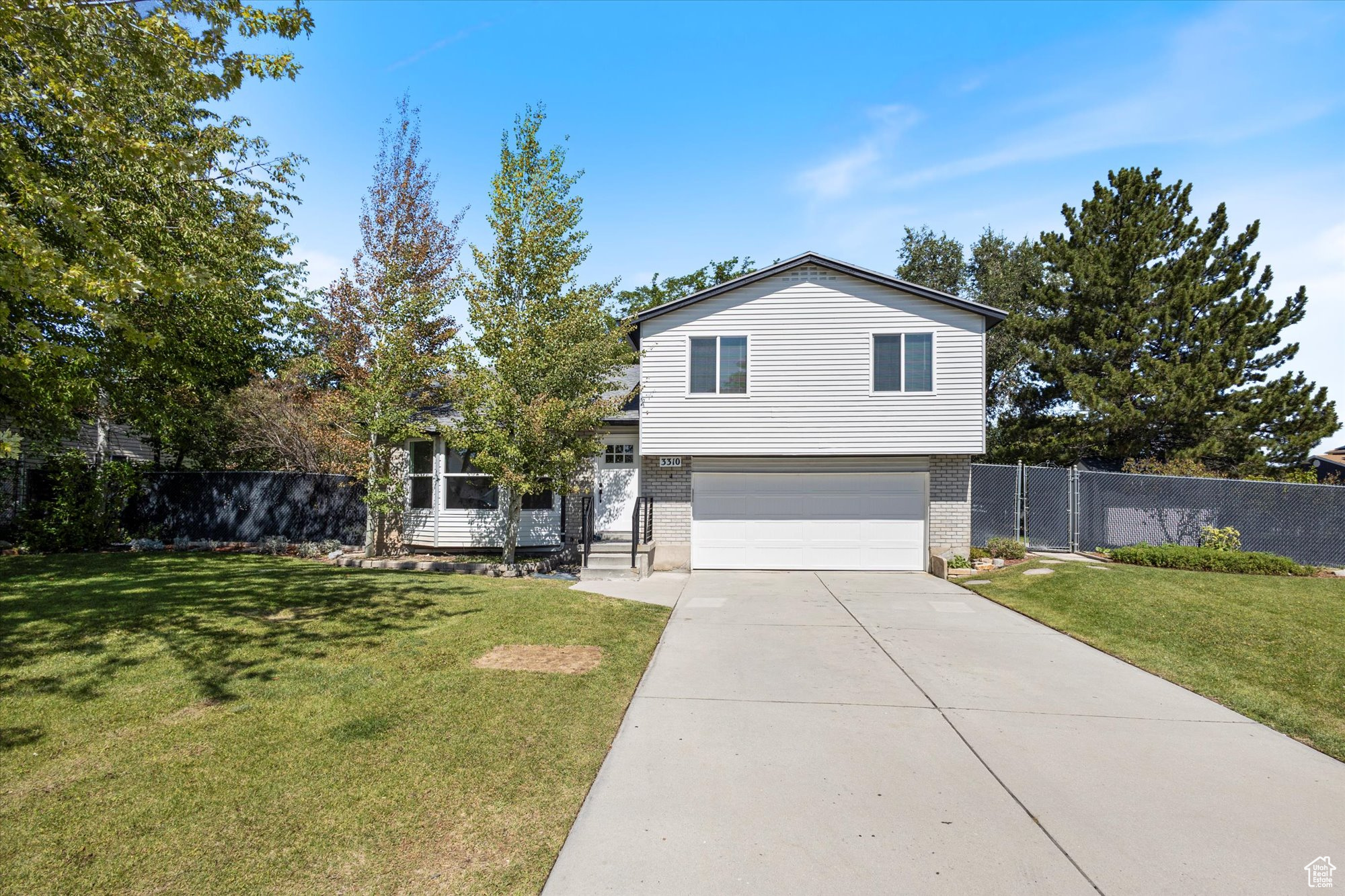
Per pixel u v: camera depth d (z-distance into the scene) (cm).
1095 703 584
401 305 1380
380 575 1102
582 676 612
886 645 774
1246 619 835
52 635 653
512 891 306
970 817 384
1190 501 1441
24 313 828
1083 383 1802
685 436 1388
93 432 2134
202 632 680
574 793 399
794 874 327
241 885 298
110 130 492
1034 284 2202
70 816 344
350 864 319
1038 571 1184
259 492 1577
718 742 488
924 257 3020
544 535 1431
